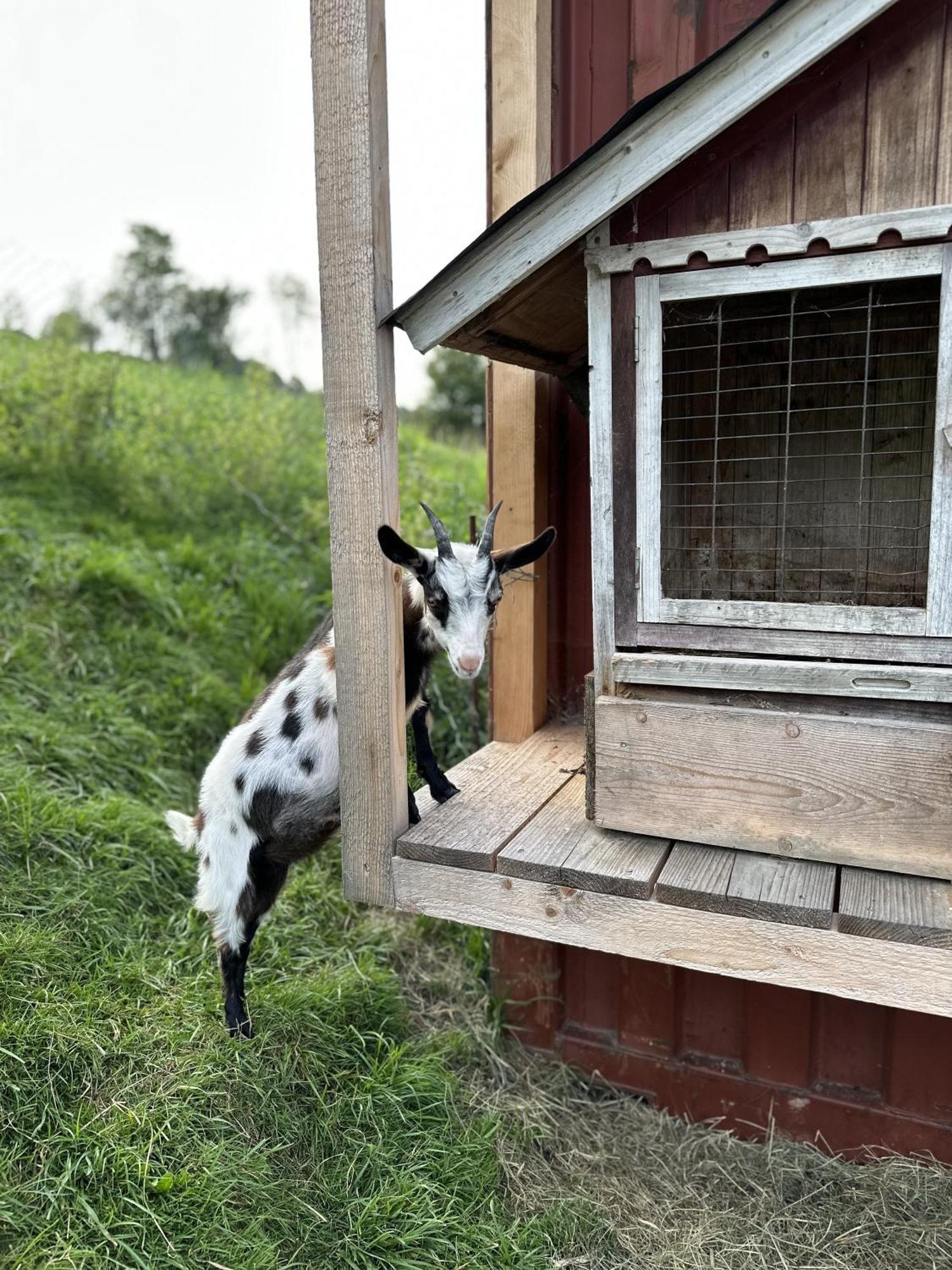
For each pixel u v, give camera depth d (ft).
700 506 7.39
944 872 5.91
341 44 6.19
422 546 15.89
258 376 27.61
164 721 15.40
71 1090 7.79
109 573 17.61
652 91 8.73
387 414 6.66
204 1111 7.98
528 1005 10.84
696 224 6.02
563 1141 9.49
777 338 6.98
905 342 7.05
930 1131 8.98
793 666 6.15
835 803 6.14
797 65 5.23
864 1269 7.84
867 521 7.51
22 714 13.55
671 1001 10.02
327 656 8.64
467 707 15.74
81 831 11.47
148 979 9.55
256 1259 6.73
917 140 5.40
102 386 23.44
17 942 9.08
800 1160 9.27
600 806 6.98
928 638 5.83
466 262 6.31
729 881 6.08
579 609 10.37
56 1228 6.56
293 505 24.18
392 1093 8.87
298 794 8.52
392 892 7.17
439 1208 7.83
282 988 10.08
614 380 6.42
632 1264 7.91
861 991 5.61
